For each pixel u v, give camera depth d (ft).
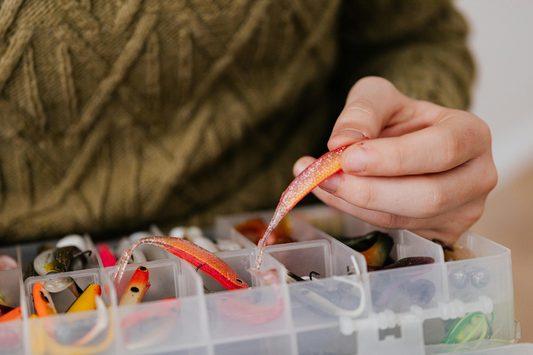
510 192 6.85
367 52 3.34
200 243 2.28
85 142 2.53
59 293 2.00
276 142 2.98
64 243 2.31
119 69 2.44
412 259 2.04
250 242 2.22
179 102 2.59
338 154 2.01
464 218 2.20
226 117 2.65
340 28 3.24
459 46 3.10
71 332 1.84
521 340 3.03
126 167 2.60
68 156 2.53
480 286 1.99
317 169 2.01
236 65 2.61
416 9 3.02
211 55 2.54
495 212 6.31
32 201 2.55
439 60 2.89
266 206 2.98
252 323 1.91
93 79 2.43
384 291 1.95
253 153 2.89
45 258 2.16
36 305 1.92
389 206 2.04
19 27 2.29
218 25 2.50
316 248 2.15
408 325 1.94
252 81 2.67
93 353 1.85
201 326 1.89
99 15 2.35
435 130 2.05
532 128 7.40
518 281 4.20
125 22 2.38
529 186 6.84
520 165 7.25
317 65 2.86
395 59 2.99
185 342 1.88
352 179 2.03
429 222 2.17
